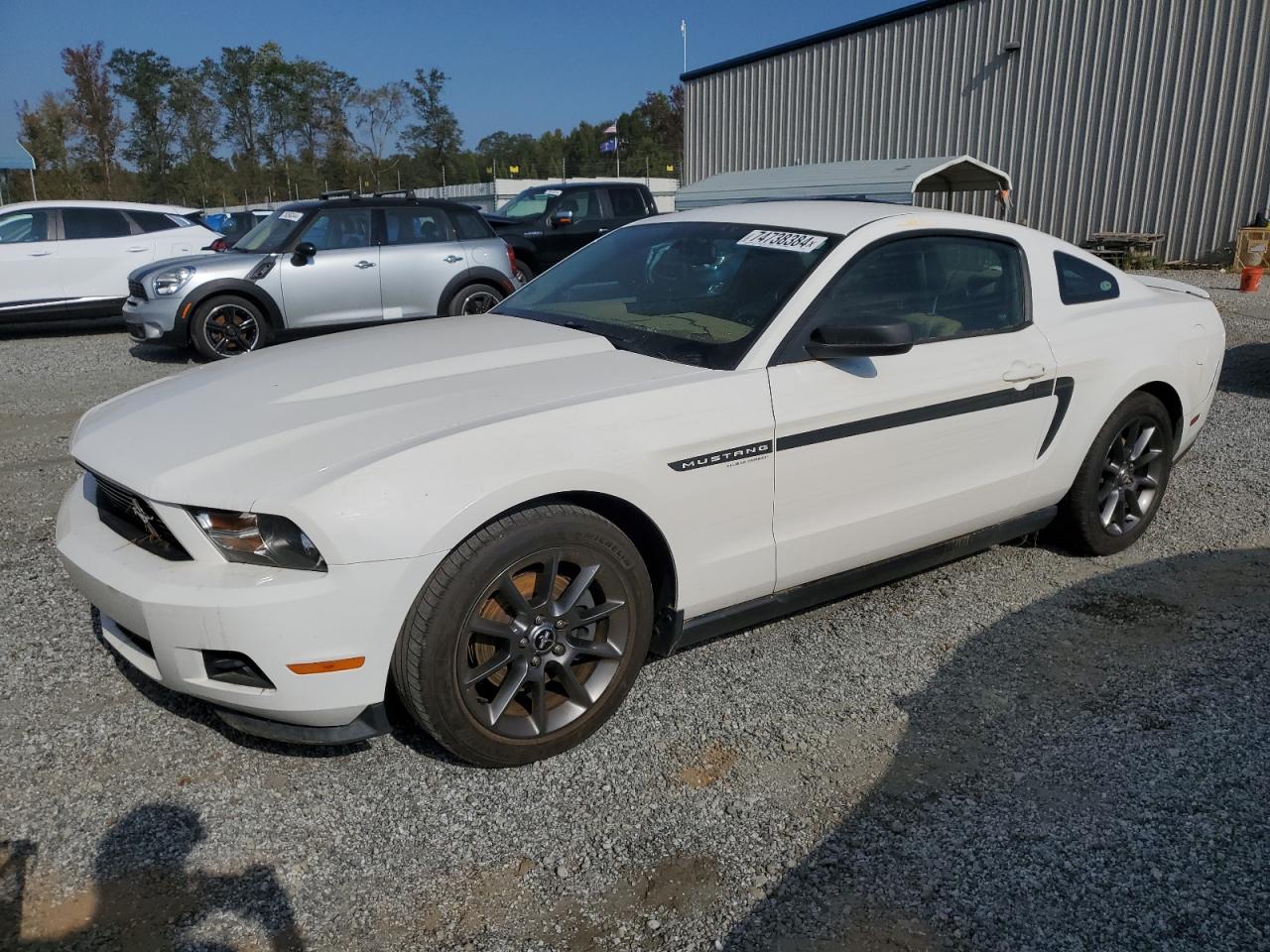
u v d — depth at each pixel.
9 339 11.45
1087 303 4.11
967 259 3.69
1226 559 4.30
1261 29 14.39
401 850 2.45
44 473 5.65
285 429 2.66
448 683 2.55
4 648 3.45
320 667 2.42
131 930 2.18
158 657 2.52
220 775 2.75
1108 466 4.21
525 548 2.60
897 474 3.38
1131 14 15.70
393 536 2.39
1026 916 2.21
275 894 2.29
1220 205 15.24
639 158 83.88
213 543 2.48
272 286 9.33
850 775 2.76
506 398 2.79
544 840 2.49
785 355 3.10
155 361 9.70
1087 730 2.97
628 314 3.53
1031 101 17.17
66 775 2.73
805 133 21.05
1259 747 2.85
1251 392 7.61
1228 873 2.34
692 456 2.86
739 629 3.26
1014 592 3.99
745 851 2.45
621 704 3.11
